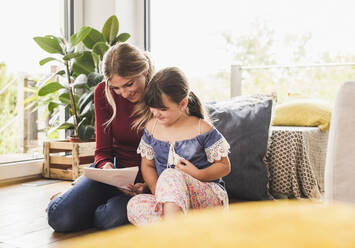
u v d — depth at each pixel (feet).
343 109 3.74
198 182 4.67
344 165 3.67
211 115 7.57
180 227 1.32
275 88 10.34
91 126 9.43
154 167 5.37
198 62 11.10
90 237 1.27
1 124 9.34
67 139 10.45
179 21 11.34
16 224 6.01
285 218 1.39
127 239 1.21
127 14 11.44
